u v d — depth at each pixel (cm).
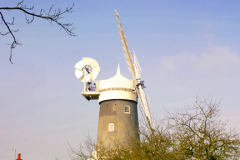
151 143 2536
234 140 2158
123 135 5091
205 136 2241
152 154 2459
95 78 5616
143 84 5475
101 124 5347
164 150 2394
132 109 5431
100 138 5209
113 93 5397
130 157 2756
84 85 5591
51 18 1081
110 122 5250
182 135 2319
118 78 5559
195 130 2305
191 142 2256
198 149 2205
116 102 5372
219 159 2144
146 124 2784
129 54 5403
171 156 2308
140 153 2566
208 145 2161
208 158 2172
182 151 2275
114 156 3100
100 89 5541
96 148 3488
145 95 5491
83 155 3294
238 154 2175
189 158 2286
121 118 5259
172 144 2352
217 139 2186
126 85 5466
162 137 2500
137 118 5469
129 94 5456
